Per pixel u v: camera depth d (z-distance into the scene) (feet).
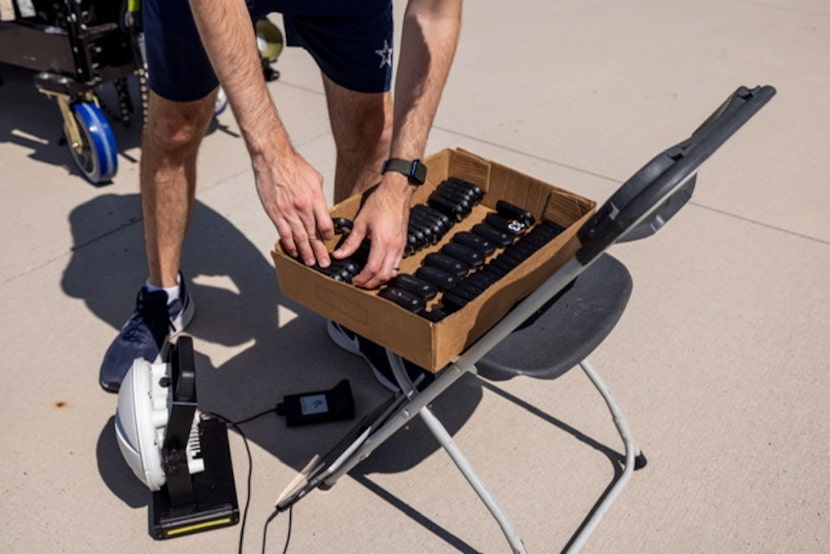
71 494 6.66
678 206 5.48
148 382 6.06
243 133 5.73
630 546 6.30
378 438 6.05
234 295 8.89
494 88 13.94
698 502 6.65
